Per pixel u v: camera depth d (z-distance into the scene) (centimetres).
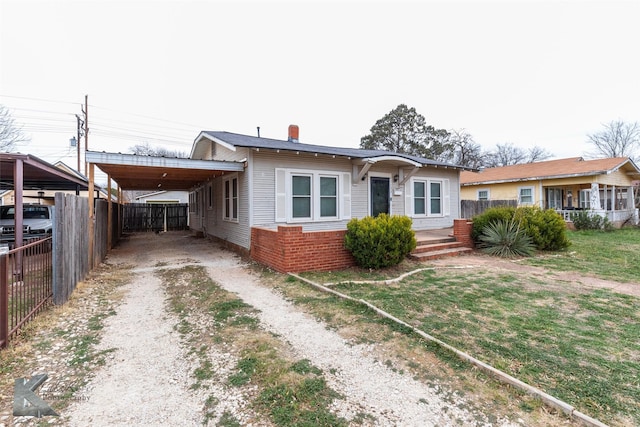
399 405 241
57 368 298
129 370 296
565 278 626
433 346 331
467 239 971
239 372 289
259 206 888
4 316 332
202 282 620
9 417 226
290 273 661
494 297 500
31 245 407
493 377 276
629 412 228
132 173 1029
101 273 699
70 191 1733
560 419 224
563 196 1961
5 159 647
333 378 278
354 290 538
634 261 805
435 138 3416
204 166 849
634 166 1762
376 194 1134
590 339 348
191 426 221
